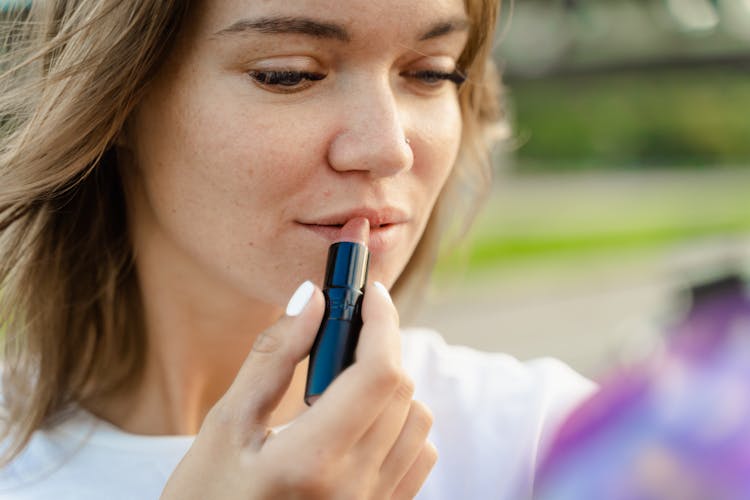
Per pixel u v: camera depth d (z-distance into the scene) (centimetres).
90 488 139
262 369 111
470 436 146
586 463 89
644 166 1426
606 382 95
